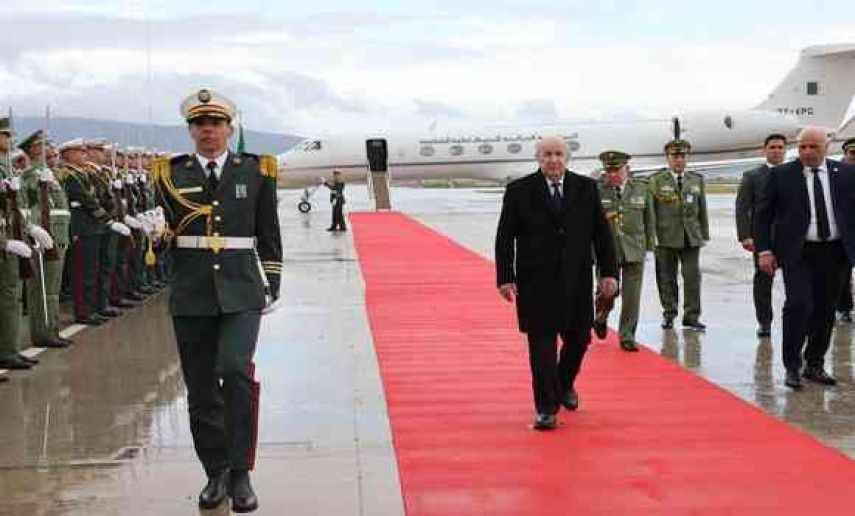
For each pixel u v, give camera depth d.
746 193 10.12
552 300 6.50
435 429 6.55
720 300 13.10
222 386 5.11
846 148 11.10
